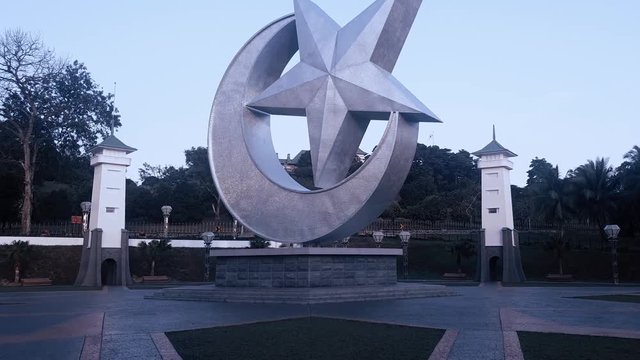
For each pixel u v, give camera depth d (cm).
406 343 1076
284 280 2252
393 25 2294
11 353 1004
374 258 2503
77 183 7019
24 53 5362
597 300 2220
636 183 5534
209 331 1242
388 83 2216
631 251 5300
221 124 2591
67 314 1698
